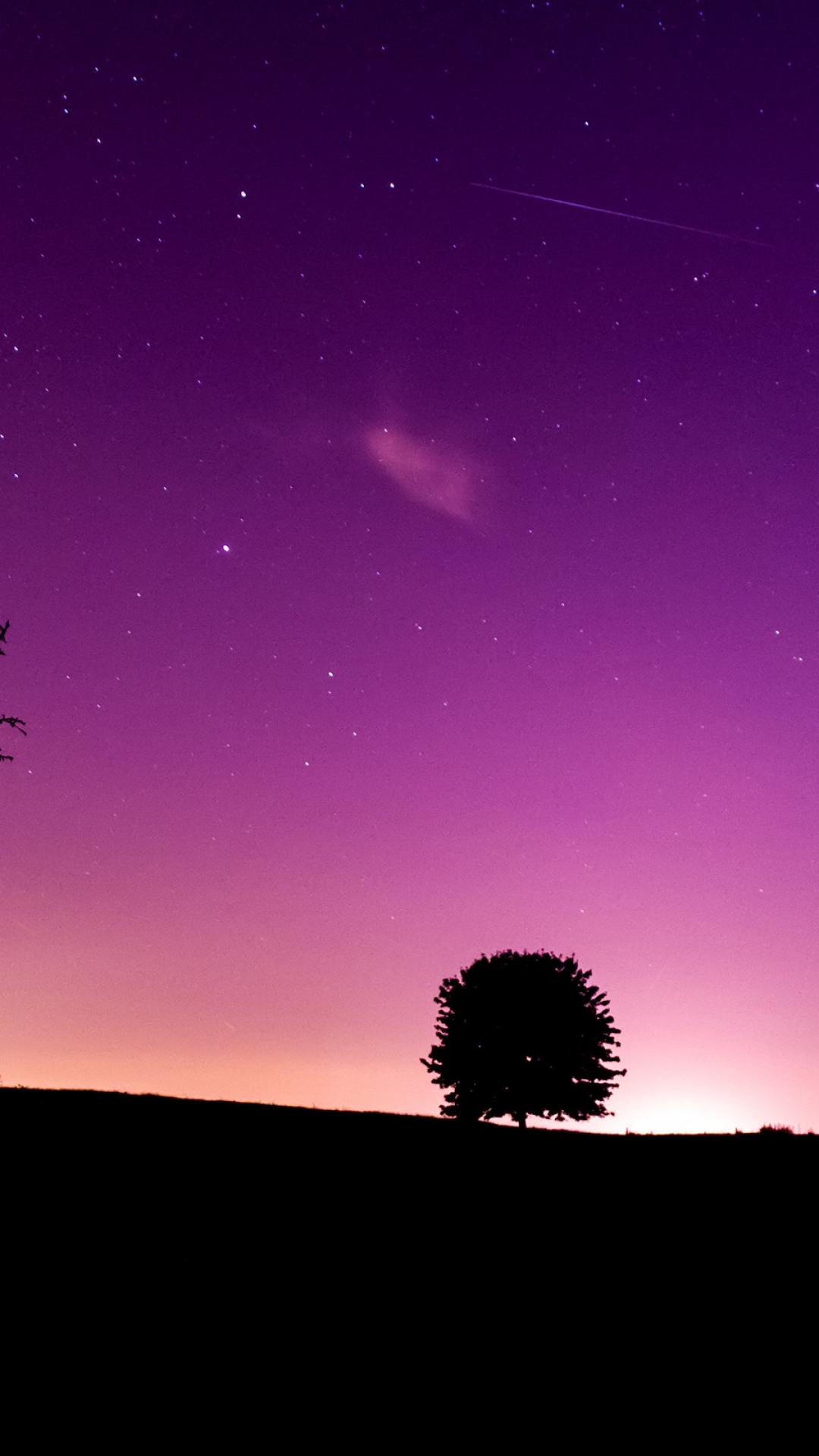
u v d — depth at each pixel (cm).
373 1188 1841
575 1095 4412
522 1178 1995
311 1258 1377
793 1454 858
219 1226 1502
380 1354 1054
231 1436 848
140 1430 845
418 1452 836
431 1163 2112
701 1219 1678
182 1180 1781
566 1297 1267
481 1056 4469
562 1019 4488
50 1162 1833
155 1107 2583
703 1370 1046
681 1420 922
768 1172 2100
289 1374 989
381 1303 1216
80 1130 2166
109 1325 1079
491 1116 4481
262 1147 2152
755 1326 1177
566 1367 1045
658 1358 1074
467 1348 1087
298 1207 1655
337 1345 1075
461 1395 965
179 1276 1262
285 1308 1176
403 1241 1490
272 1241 1448
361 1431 871
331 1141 2300
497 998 4569
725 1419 929
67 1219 1468
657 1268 1398
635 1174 2067
